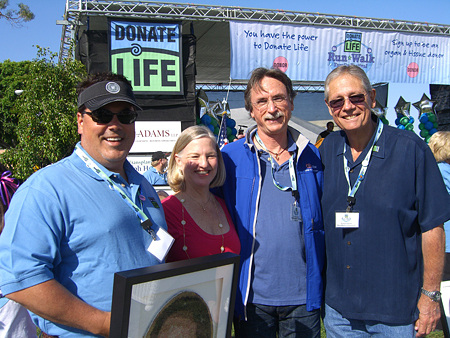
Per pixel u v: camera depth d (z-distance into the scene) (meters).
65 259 1.23
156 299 1.14
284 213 1.95
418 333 1.78
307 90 13.86
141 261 1.33
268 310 1.92
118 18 6.39
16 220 1.14
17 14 10.05
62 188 1.22
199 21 8.59
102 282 1.23
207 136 1.89
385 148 1.80
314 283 1.95
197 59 11.66
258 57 7.93
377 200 1.77
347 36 8.38
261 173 2.03
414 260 1.78
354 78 1.79
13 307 1.69
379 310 1.78
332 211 1.94
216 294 1.32
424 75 9.05
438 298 1.74
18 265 1.11
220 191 2.17
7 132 21.06
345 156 1.94
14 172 7.09
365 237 1.80
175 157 1.95
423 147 1.75
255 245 1.93
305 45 8.16
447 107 11.87
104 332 1.18
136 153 6.63
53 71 6.84
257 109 1.97
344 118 1.82
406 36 8.73
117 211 1.30
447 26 8.85
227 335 1.36
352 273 1.84
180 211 1.84
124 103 1.35
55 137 6.84
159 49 6.57
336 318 1.95
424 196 1.72
